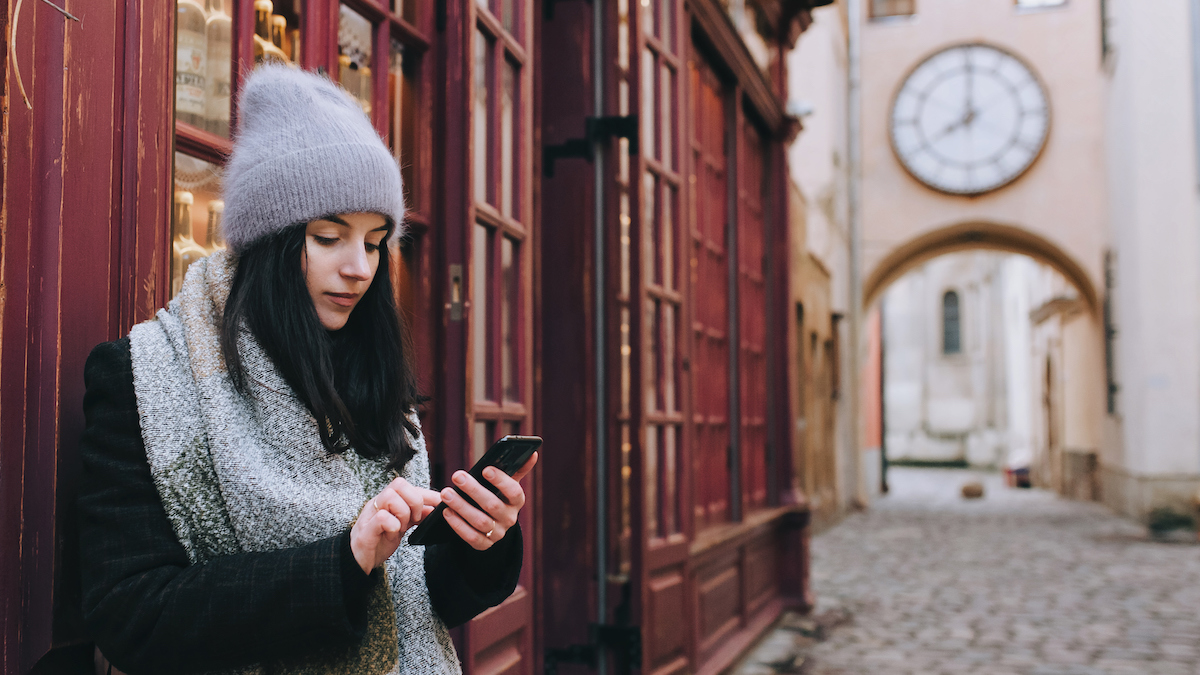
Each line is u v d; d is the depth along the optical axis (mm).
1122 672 5297
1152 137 12844
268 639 1004
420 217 2527
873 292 17344
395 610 1224
